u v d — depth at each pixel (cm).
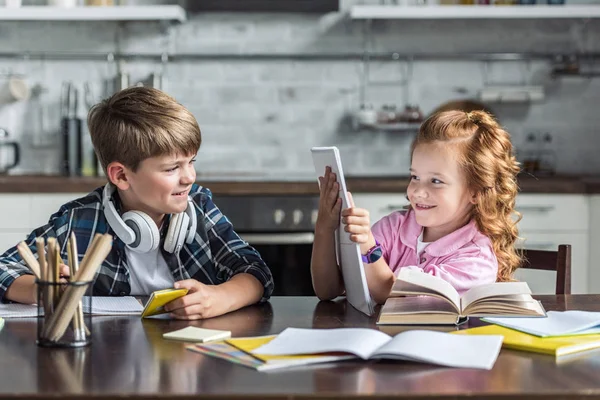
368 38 412
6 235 344
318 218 155
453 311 134
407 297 148
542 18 411
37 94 407
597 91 414
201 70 410
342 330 118
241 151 413
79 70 408
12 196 343
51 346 116
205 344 117
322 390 93
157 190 152
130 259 164
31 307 149
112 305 149
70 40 407
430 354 106
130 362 107
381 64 412
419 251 173
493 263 162
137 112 150
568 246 183
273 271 344
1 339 123
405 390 94
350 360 107
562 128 414
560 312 136
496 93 397
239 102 412
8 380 99
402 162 414
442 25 412
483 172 161
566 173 415
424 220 163
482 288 140
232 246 171
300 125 413
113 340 121
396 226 180
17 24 405
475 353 108
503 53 413
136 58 409
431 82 412
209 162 413
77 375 101
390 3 410
